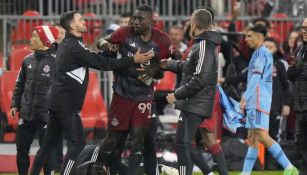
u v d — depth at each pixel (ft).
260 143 127.44
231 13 167.12
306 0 165.07
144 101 100.94
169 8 163.43
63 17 101.50
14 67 151.12
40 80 109.50
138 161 101.24
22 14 161.48
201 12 101.14
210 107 102.42
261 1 167.63
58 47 102.78
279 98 139.44
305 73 108.37
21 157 111.86
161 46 100.94
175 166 129.08
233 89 140.26
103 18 160.25
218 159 109.70
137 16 99.30
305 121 109.70
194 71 100.99
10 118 149.07
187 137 102.37
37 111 109.50
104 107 152.25
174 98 101.55
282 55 150.00
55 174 123.85
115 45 101.14
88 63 100.83
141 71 99.96
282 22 167.02
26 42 158.10
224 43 144.36
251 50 140.77
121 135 103.35
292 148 136.56
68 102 102.12
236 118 114.21
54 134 105.29
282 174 130.72
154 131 103.14
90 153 102.94
